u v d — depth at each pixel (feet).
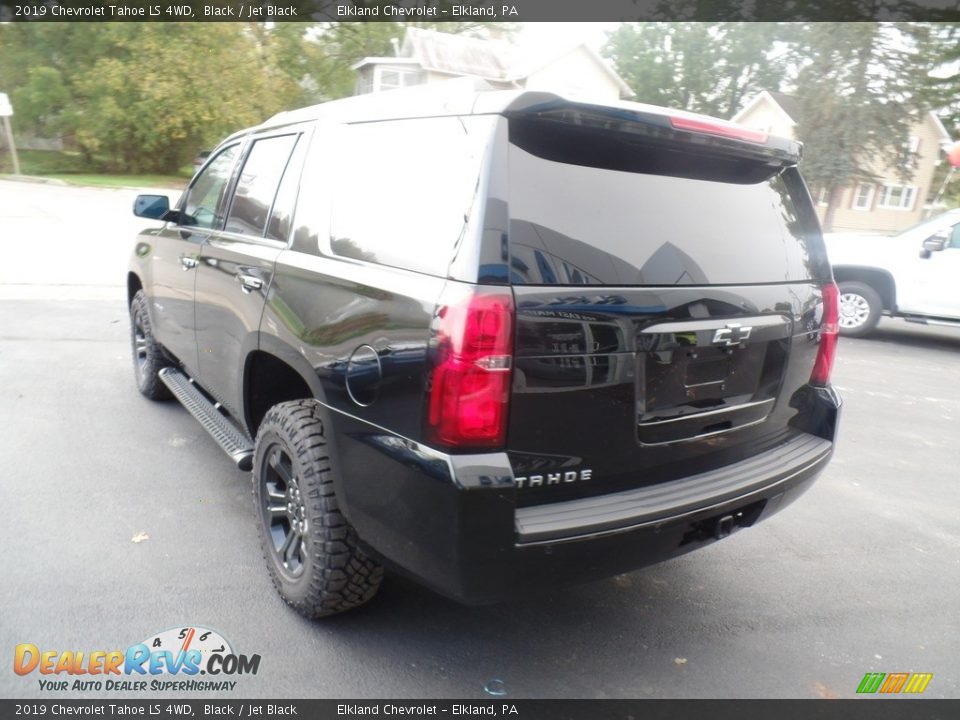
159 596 9.50
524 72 117.70
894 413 20.76
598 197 7.57
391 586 10.19
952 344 32.96
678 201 8.24
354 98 9.84
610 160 7.83
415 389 6.99
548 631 9.45
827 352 10.12
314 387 8.41
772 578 11.16
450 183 7.29
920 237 30.09
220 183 12.94
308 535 8.69
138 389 17.74
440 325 6.77
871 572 11.50
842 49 81.25
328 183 9.39
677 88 131.85
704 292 8.01
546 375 6.93
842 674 8.96
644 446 7.79
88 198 71.20
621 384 7.41
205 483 12.91
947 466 16.67
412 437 7.06
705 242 8.30
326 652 8.72
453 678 8.45
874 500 14.46
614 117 7.38
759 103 103.24
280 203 10.39
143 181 95.40
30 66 100.22
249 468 10.59
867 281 31.81
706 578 11.07
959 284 29.01
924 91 81.61
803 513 13.66
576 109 7.18
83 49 100.12
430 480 6.82
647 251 7.71
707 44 124.98
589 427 7.30
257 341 9.90
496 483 6.72
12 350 20.58
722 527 8.33
